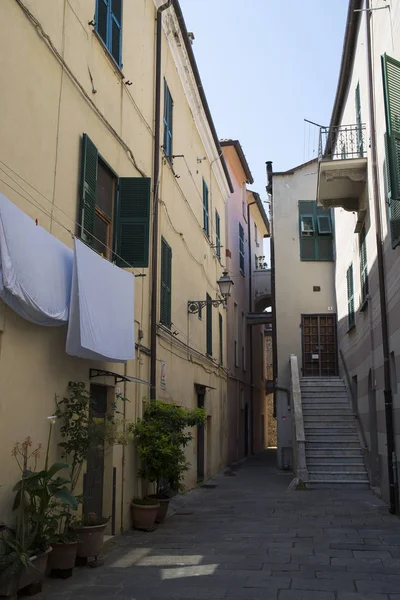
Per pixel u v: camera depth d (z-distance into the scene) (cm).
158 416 976
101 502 818
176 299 1320
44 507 545
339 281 1906
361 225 1377
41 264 578
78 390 678
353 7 1280
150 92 1114
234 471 1952
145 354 1023
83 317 644
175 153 1338
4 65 573
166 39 1251
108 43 877
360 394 1488
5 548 508
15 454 529
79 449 650
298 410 1630
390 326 1052
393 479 1024
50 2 681
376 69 1141
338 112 1644
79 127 759
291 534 850
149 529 880
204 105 1608
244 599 539
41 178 646
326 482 1422
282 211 2152
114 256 873
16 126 593
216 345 1897
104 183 870
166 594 555
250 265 2897
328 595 550
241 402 2517
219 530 889
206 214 1756
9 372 561
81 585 580
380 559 689
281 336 2061
